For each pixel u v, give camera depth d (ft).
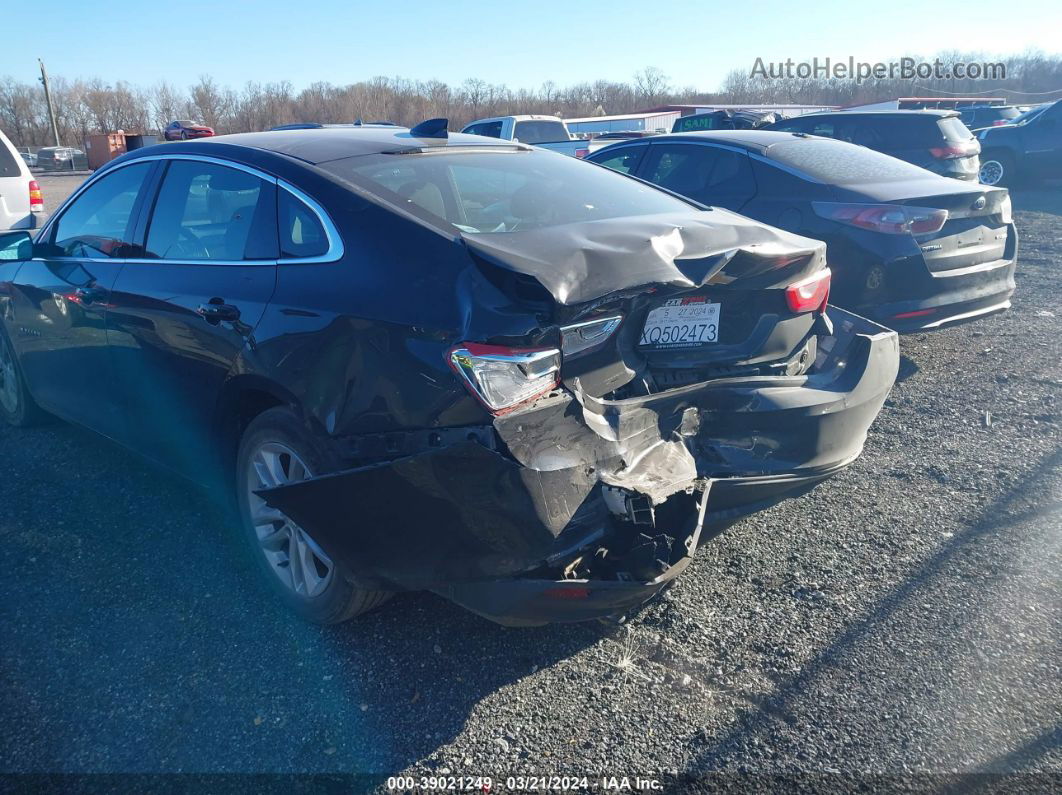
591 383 8.87
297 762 8.18
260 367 9.87
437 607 10.73
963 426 16.38
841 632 10.00
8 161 33.76
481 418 8.10
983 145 58.90
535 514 8.16
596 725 8.61
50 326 14.20
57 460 15.33
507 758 8.20
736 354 10.26
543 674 9.42
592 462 8.65
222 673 9.51
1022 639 9.73
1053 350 21.07
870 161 21.35
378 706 8.96
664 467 9.18
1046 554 11.54
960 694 8.89
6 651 9.90
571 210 11.06
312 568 10.22
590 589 8.46
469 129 62.49
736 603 10.67
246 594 11.07
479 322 8.20
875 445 15.64
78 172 134.31
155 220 12.46
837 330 11.64
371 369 8.75
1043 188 60.29
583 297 8.39
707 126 68.90
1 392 17.21
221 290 10.71
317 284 9.62
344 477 8.57
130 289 12.23
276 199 10.64
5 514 13.24
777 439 10.15
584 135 67.21
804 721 8.59
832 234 19.02
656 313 9.58
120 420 13.23
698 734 8.46
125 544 12.30
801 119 42.32
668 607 10.61
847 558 11.64
